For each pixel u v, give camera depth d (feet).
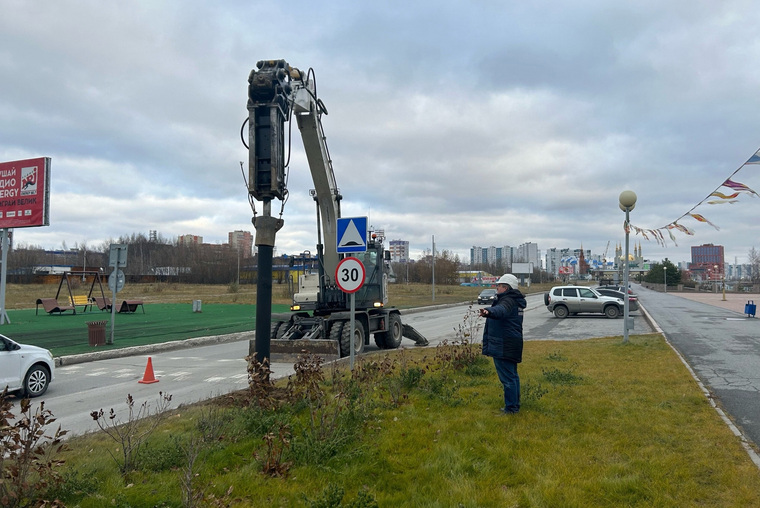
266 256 22.80
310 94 36.19
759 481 14.43
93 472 15.26
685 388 26.43
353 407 20.26
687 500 13.30
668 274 299.58
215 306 120.67
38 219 72.49
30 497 12.94
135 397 30.09
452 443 17.60
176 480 14.75
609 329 69.62
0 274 76.43
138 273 280.10
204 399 28.02
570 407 22.40
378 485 14.44
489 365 33.42
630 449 17.12
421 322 88.53
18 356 29.94
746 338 55.42
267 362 21.59
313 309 46.21
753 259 313.94
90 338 51.65
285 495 13.83
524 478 14.79
